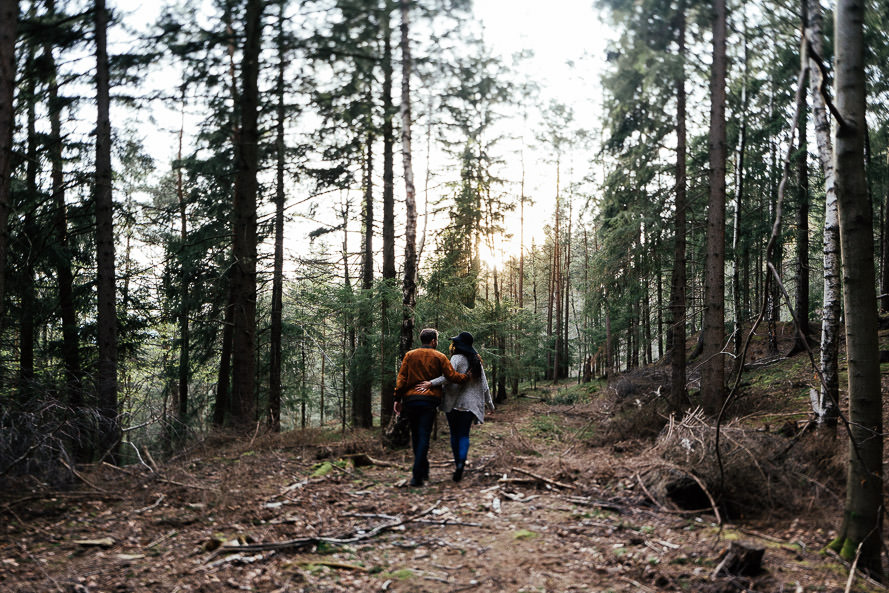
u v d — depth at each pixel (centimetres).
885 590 314
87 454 648
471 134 1191
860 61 354
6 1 587
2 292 590
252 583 329
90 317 1100
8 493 480
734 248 1345
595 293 1240
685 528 423
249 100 1012
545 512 479
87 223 975
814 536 400
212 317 1246
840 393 1050
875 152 1220
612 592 318
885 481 502
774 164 1466
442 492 554
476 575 345
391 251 1390
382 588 325
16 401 675
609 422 1006
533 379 2897
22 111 860
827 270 699
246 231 1041
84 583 322
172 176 1532
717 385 977
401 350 908
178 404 1234
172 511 463
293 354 1430
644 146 1096
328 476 599
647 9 939
